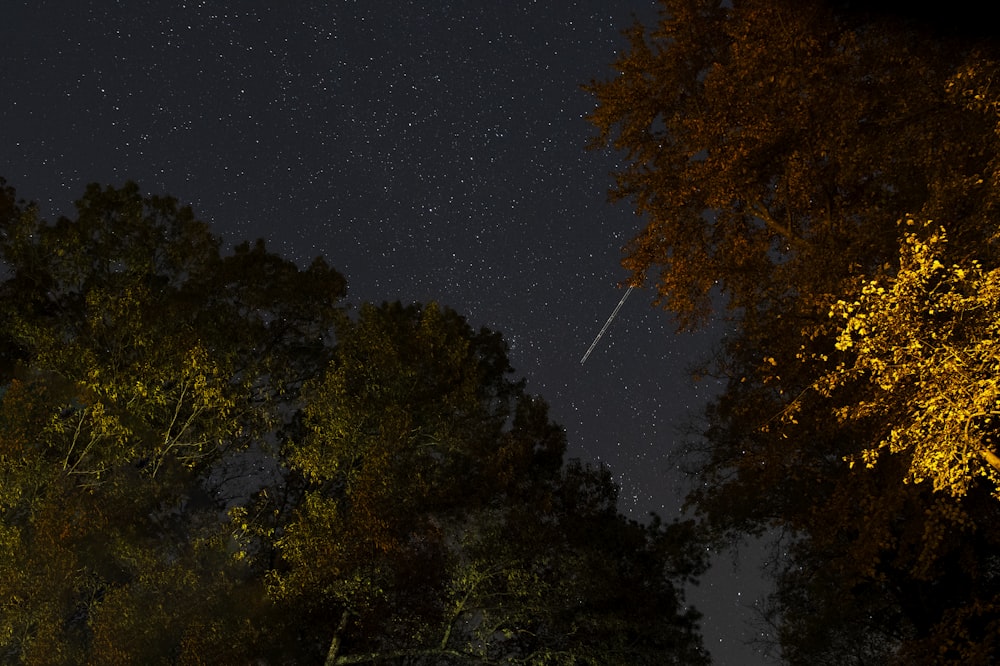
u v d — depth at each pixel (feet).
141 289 68.33
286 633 67.87
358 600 68.80
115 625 57.16
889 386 42.16
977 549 66.54
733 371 80.43
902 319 40.96
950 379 39.96
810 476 74.64
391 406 67.87
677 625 81.05
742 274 68.23
